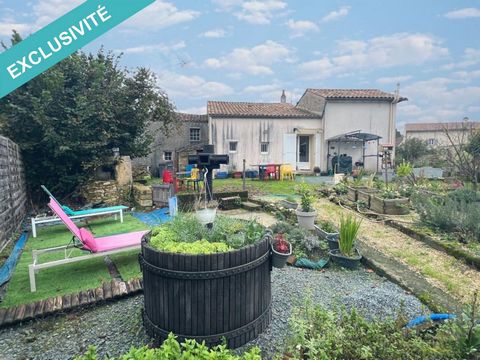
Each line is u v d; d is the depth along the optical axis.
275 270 4.44
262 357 2.64
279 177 15.40
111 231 6.88
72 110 9.20
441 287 3.87
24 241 6.16
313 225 6.20
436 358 1.99
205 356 1.62
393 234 6.23
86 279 4.19
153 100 11.24
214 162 3.47
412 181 10.67
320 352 1.92
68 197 10.09
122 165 10.18
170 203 7.66
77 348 2.79
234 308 2.72
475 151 9.52
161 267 2.68
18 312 3.24
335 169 17.27
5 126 9.08
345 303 3.38
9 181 6.45
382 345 2.00
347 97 17.61
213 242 3.02
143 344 2.81
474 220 5.58
